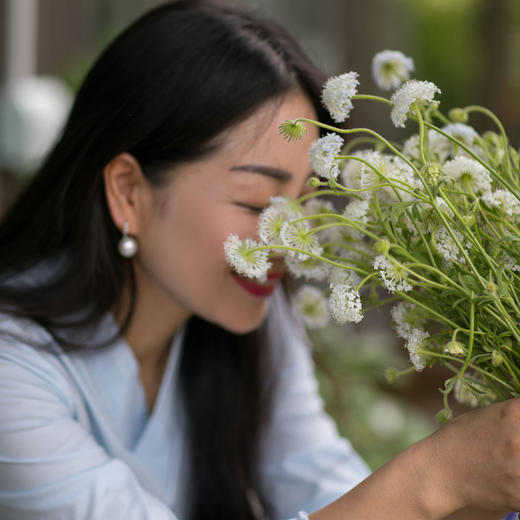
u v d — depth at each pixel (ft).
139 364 4.29
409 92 2.40
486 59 19.51
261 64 3.38
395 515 2.48
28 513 3.17
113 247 3.88
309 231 2.63
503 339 2.45
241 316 3.63
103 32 19.62
